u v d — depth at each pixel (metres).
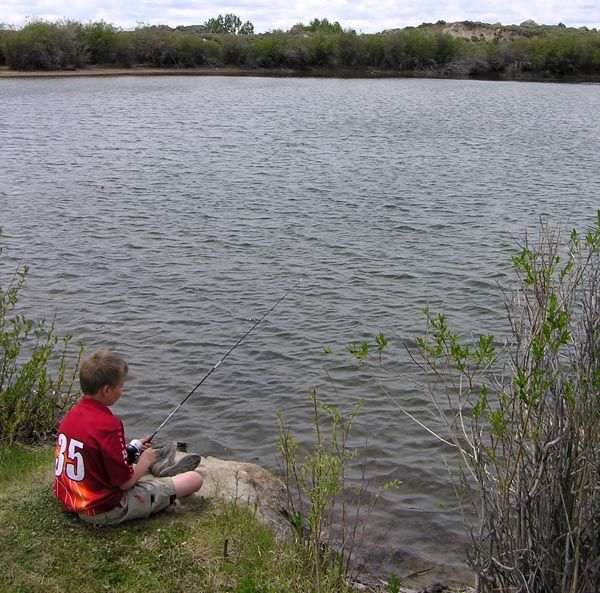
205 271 13.71
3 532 4.87
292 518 5.56
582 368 3.96
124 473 4.91
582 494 3.84
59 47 74.62
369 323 11.25
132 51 79.81
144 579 4.57
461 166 25.47
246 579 4.54
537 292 4.39
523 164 26.02
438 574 5.83
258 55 84.69
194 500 5.46
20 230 16.39
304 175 23.39
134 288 12.76
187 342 10.55
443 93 58.88
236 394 9.06
